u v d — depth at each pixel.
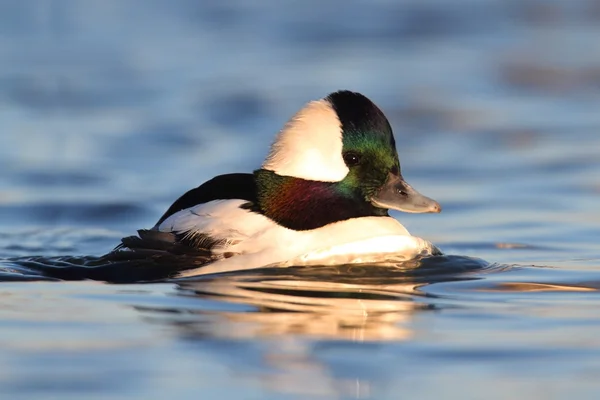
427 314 9.66
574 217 14.91
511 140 20.28
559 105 23.09
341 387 7.85
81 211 15.60
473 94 23.94
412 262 11.39
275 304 9.80
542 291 10.63
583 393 7.74
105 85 24.83
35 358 8.34
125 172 18.08
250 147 19.89
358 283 10.64
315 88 24.08
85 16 32.03
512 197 16.27
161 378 7.95
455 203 16.05
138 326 9.12
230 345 8.66
